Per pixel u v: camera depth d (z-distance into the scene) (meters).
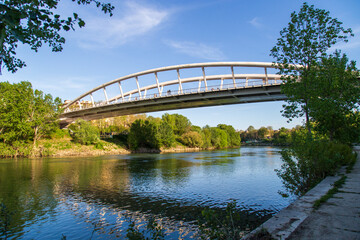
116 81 66.75
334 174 11.67
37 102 54.16
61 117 71.75
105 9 5.01
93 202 13.84
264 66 47.69
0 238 7.81
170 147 80.19
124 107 56.28
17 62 4.88
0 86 50.09
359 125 20.38
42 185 18.98
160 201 14.00
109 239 8.80
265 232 4.56
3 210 6.20
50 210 12.35
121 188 17.75
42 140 60.62
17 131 51.34
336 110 16.08
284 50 14.23
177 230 9.41
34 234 9.32
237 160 40.34
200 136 90.50
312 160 11.28
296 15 13.77
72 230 9.68
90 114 68.31
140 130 70.81
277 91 38.22
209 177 22.56
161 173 25.34
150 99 50.44
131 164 34.72
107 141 70.56
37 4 3.73
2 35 3.15
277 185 18.45
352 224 4.95
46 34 4.88
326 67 14.04
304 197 7.38
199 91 44.47
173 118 104.50
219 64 50.66
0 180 21.27
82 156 52.34
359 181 9.85
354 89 16.06
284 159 11.59
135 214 11.64
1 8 3.04
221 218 10.70
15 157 48.22
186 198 14.67
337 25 13.13
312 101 13.80
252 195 15.19
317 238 4.28
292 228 4.79
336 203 6.62
